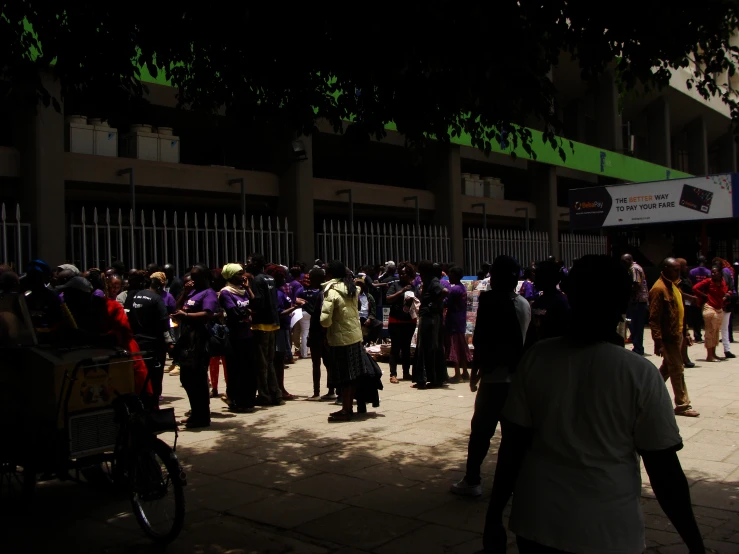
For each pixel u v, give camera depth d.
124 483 4.72
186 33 5.41
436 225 20.38
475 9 4.11
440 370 9.82
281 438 6.91
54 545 4.37
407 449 6.44
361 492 5.24
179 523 4.22
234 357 8.20
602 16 4.75
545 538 2.26
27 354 4.83
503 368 4.93
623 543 2.21
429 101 5.28
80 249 12.02
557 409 2.32
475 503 4.96
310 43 5.05
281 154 15.99
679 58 5.16
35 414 4.78
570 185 28.45
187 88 6.56
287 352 12.23
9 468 5.18
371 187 18.39
